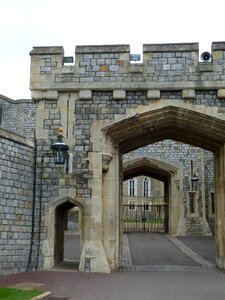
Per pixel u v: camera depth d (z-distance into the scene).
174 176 27.97
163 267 14.36
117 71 13.84
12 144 12.73
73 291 9.61
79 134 13.80
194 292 9.61
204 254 18.11
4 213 12.23
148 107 13.73
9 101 30.64
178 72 13.73
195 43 13.83
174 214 27.66
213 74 13.66
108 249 13.50
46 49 14.12
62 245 15.03
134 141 15.77
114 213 13.78
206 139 15.47
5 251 12.16
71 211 32.66
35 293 8.91
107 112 13.83
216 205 15.51
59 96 13.99
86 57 13.99
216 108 13.60
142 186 52.91
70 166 13.63
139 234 28.16
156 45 13.91
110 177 14.00
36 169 13.70
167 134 15.79
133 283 10.84
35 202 13.54
